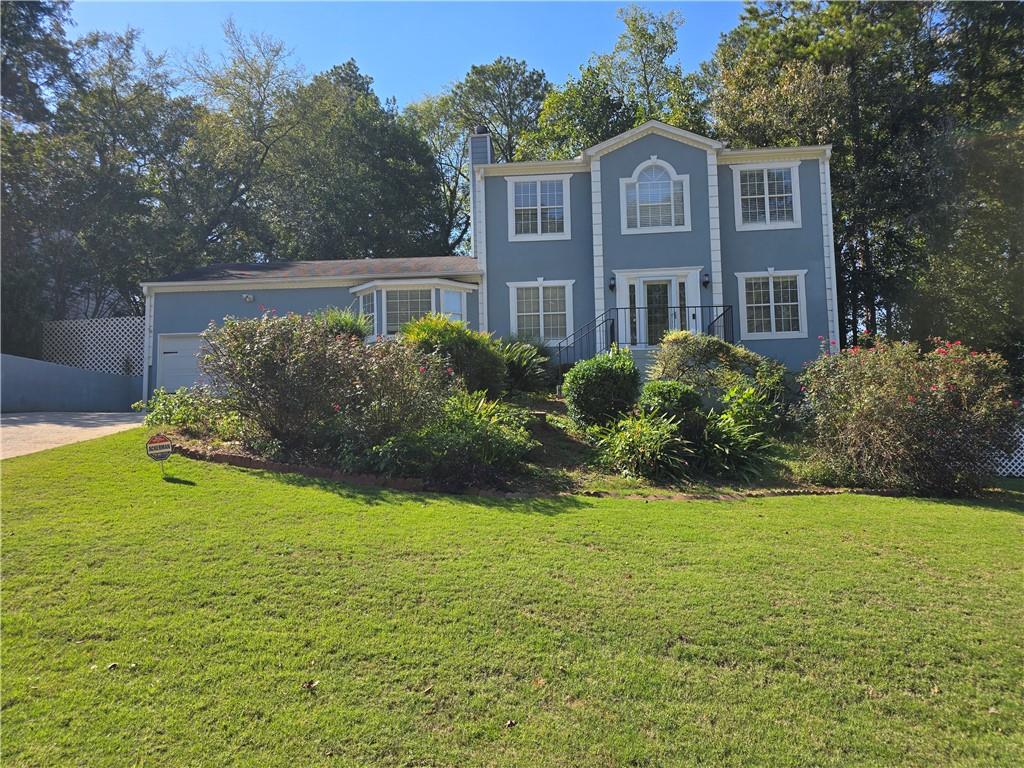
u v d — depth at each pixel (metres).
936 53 22.98
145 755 2.87
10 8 21.62
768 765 2.94
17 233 21.64
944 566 5.32
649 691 3.44
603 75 30.92
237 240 30.27
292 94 31.36
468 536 5.62
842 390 9.73
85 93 24.05
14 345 19.58
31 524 5.45
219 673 3.45
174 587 4.37
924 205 20.88
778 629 4.11
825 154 17.44
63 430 11.05
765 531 6.25
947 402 9.00
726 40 28.88
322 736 3.02
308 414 8.31
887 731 3.19
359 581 4.59
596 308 17.22
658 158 17.30
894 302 23.50
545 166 18.00
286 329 8.52
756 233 17.52
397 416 8.33
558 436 10.38
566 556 5.26
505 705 3.30
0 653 3.54
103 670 3.44
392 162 33.19
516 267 18.00
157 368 17.89
